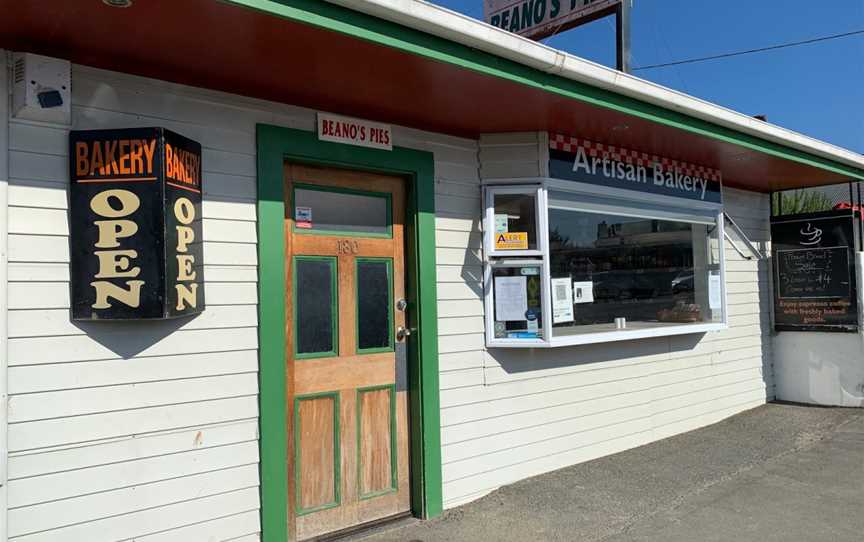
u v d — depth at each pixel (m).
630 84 4.41
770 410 7.62
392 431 4.36
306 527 3.92
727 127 5.45
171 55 3.22
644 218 6.09
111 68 3.26
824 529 4.20
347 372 4.15
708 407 6.99
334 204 4.19
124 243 3.08
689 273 6.63
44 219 3.03
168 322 3.35
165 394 3.33
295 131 3.90
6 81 2.96
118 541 3.17
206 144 3.55
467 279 4.79
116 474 3.18
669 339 6.50
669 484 5.03
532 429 5.14
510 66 3.76
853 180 7.47
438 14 3.27
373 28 3.11
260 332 3.66
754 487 4.98
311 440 3.97
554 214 5.20
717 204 6.79
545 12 6.68
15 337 2.93
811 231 7.89
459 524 4.25
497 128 4.85
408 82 3.75
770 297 8.21
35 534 2.95
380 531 4.14
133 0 2.60
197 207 3.40
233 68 3.42
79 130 3.11
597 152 5.46
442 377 4.57
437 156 4.66
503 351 4.97
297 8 2.84
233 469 3.55
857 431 6.65
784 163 6.47
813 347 7.89
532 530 4.16
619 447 5.87
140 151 3.09
